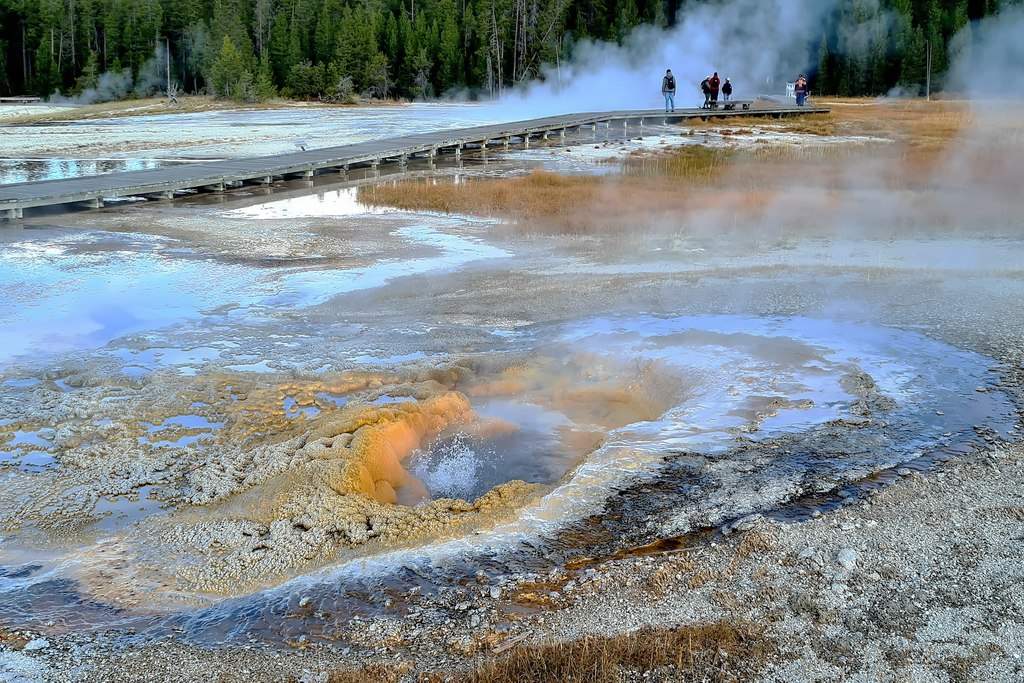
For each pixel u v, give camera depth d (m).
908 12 45.72
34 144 24.64
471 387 6.95
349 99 45.19
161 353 7.66
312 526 4.72
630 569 4.24
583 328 8.20
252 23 52.12
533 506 4.92
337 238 12.41
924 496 4.89
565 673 3.49
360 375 7.06
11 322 8.52
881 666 3.49
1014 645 3.60
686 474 5.22
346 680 3.55
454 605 4.05
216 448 5.82
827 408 6.20
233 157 21.81
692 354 7.30
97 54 50.19
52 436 6.02
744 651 3.60
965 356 7.27
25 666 3.71
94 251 11.50
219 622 4.01
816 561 4.24
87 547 4.66
